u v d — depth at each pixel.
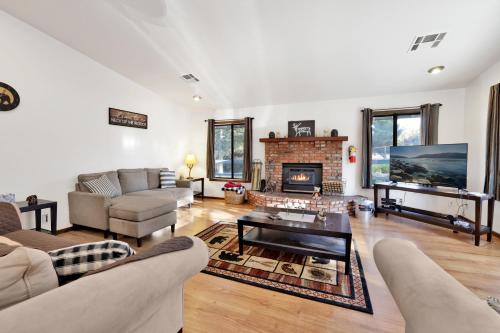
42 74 2.93
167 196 3.87
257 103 5.07
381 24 2.40
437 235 2.99
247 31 2.64
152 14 2.49
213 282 1.95
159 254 0.95
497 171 2.78
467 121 3.68
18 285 0.66
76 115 3.34
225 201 5.08
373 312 1.57
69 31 2.88
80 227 3.35
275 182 5.02
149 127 4.67
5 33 2.60
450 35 2.49
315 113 4.77
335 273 2.08
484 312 0.52
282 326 1.45
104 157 3.78
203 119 5.79
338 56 3.06
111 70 3.83
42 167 2.96
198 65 3.51
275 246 2.30
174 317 1.24
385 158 4.36
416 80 3.61
